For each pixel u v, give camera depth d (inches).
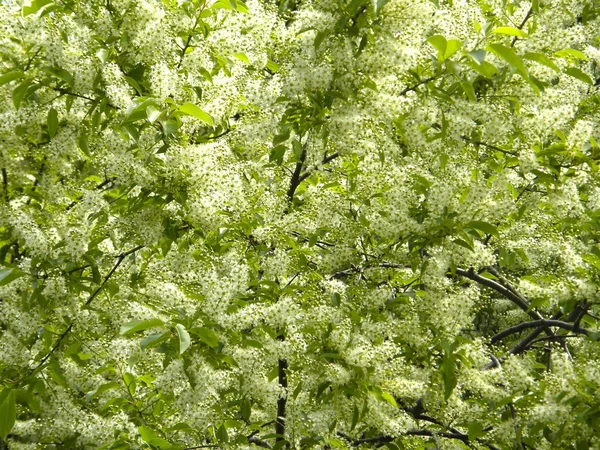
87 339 201.3
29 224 183.3
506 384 188.5
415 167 206.1
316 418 181.0
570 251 213.9
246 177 216.8
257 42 205.8
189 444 217.3
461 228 182.1
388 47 169.2
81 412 205.2
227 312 159.9
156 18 176.7
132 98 175.0
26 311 191.0
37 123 190.7
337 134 180.7
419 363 193.6
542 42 184.9
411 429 223.5
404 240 193.5
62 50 171.8
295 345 170.6
